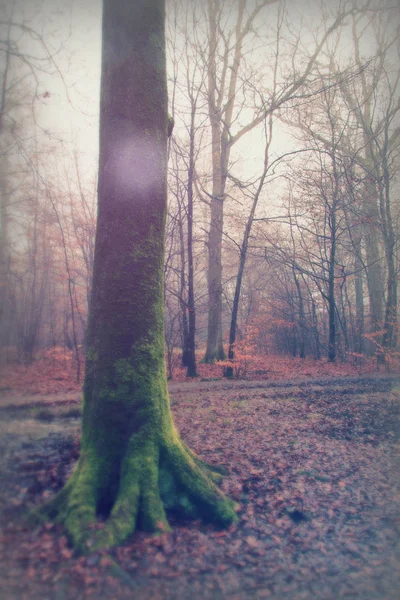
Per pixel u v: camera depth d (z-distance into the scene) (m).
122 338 4.56
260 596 3.29
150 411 4.57
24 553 3.51
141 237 4.70
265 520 4.52
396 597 3.29
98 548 3.58
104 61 4.94
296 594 3.34
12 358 16.73
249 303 24.22
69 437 7.27
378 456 6.56
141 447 4.44
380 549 4.01
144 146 4.74
